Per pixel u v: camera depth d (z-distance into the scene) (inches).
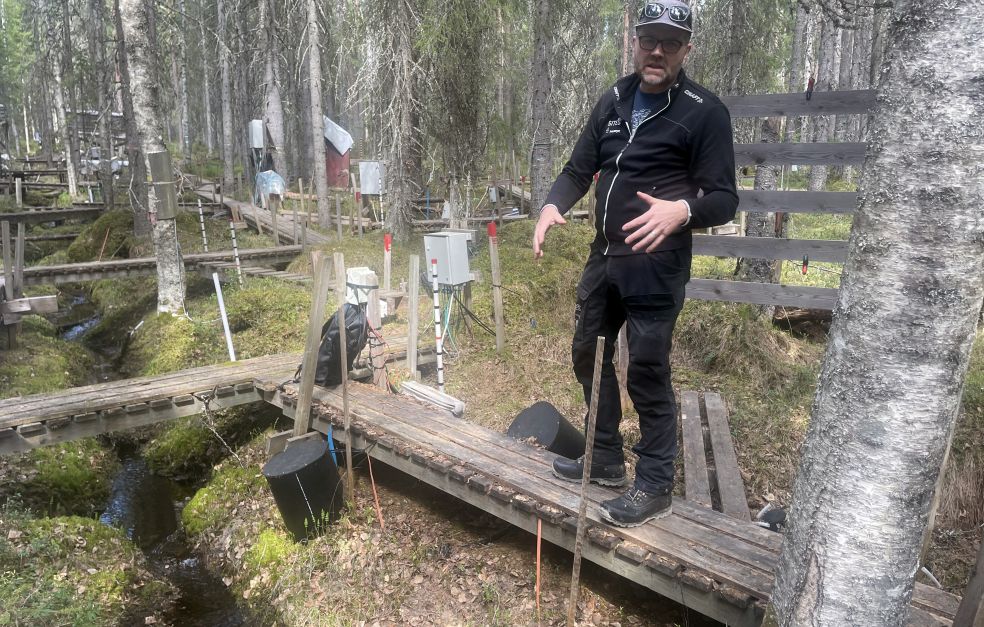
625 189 119.4
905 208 72.4
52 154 1563.7
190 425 296.5
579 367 144.2
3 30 1834.4
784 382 271.6
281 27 828.0
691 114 112.3
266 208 847.1
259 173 860.6
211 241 684.1
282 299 417.7
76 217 847.7
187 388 253.9
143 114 406.6
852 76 831.1
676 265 120.0
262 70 943.7
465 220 476.4
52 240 831.1
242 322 406.9
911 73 71.1
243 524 228.4
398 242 506.0
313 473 199.5
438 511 210.1
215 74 1185.4
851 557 79.7
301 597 187.2
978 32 67.0
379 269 454.6
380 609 174.7
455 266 318.7
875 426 76.5
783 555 90.3
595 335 135.6
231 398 261.4
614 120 121.6
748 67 477.1
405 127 477.4
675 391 266.2
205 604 199.8
